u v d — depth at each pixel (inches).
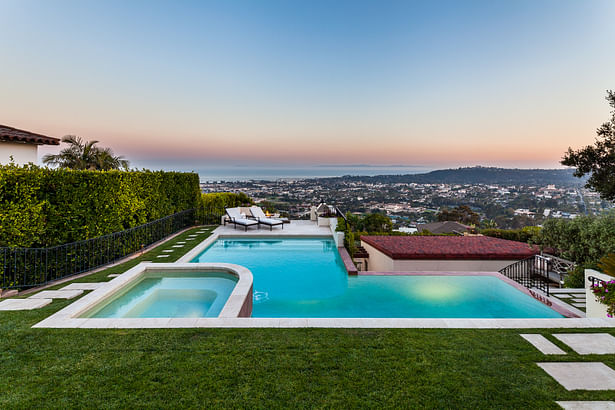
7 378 100.4
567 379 102.3
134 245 337.7
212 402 88.7
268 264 328.8
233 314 155.8
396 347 123.2
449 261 325.4
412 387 97.0
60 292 198.7
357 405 88.3
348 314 211.8
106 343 125.3
